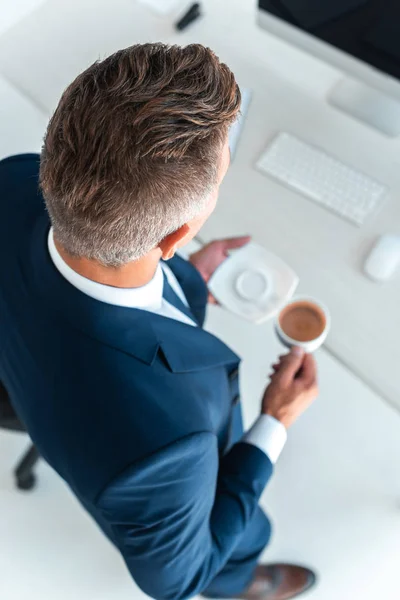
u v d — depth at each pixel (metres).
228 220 1.29
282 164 1.33
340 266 1.23
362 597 1.61
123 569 1.65
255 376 1.76
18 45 1.52
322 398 1.74
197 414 0.74
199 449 0.72
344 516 1.66
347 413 1.72
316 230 1.27
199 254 1.24
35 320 0.74
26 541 1.69
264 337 1.79
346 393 1.73
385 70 1.22
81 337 0.72
